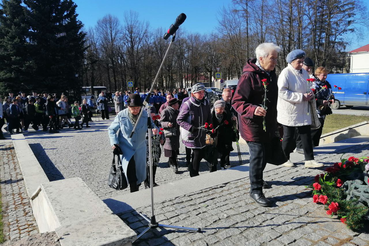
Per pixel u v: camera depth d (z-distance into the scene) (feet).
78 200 9.86
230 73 170.50
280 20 83.10
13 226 13.46
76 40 93.30
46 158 27.35
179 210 10.37
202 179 13.42
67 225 8.01
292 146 14.40
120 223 8.11
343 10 79.20
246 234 8.69
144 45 160.86
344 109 66.64
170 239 8.51
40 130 49.29
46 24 88.33
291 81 13.67
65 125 53.36
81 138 38.75
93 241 7.11
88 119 57.36
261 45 10.46
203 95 15.65
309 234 8.59
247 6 94.68
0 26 88.89
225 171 14.55
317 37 83.97
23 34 86.63
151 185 8.91
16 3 88.07
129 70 159.33
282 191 11.96
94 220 8.32
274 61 10.27
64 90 89.45
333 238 8.35
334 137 24.53
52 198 10.06
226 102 17.89
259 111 9.71
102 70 169.89
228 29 104.58
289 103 13.74
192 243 8.29
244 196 11.51
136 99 12.01
